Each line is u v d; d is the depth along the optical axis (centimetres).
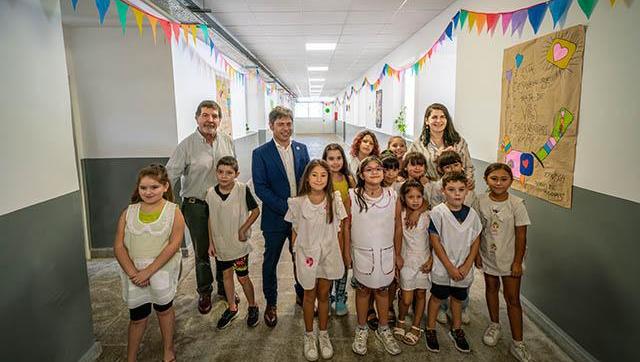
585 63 208
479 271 340
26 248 174
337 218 217
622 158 183
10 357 164
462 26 374
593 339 204
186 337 244
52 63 192
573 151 218
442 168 247
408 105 682
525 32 272
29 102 176
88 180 384
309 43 645
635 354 177
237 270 250
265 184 243
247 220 247
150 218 198
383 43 654
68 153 203
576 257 217
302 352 227
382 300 224
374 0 411
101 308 285
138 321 200
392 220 217
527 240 268
